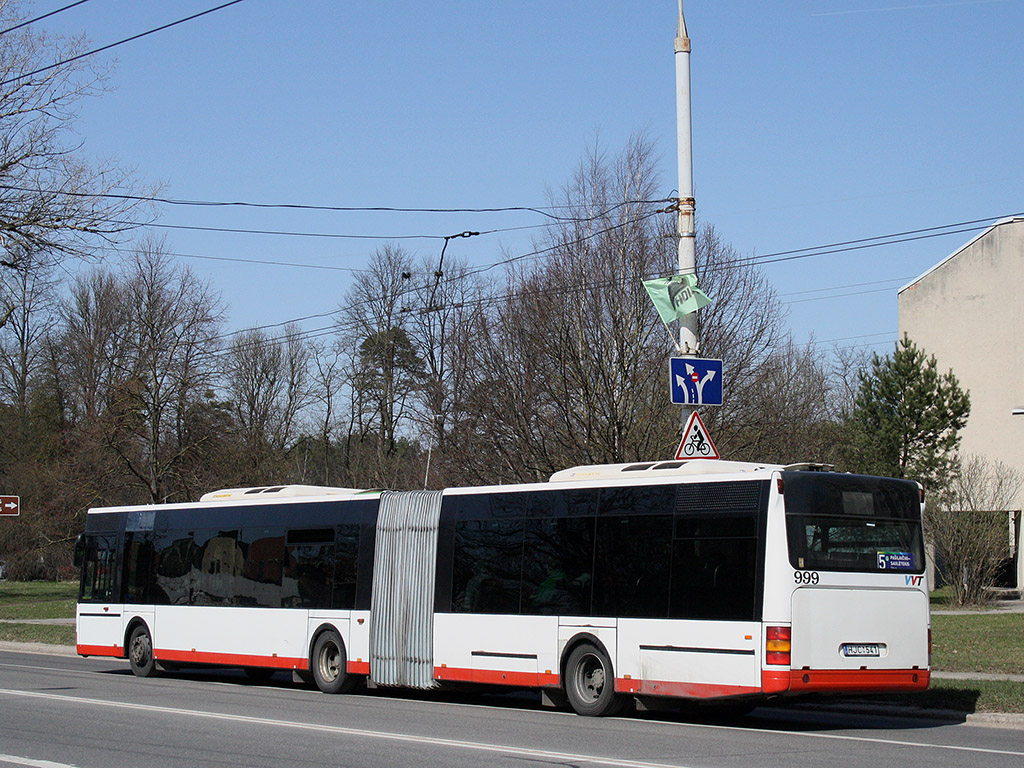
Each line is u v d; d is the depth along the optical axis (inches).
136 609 840.9
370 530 702.5
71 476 1728.6
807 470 535.2
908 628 524.7
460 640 637.3
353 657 693.9
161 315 1742.1
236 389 2251.5
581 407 965.2
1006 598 1549.0
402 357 1966.0
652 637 543.8
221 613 777.6
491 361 1031.6
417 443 1544.0
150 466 1672.0
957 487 1392.7
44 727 513.0
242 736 479.8
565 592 589.3
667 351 960.9
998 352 1652.3
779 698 514.0
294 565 741.3
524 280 1042.7
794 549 503.8
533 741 463.5
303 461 2269.9
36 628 1280.8
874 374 1498.5
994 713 544.4
